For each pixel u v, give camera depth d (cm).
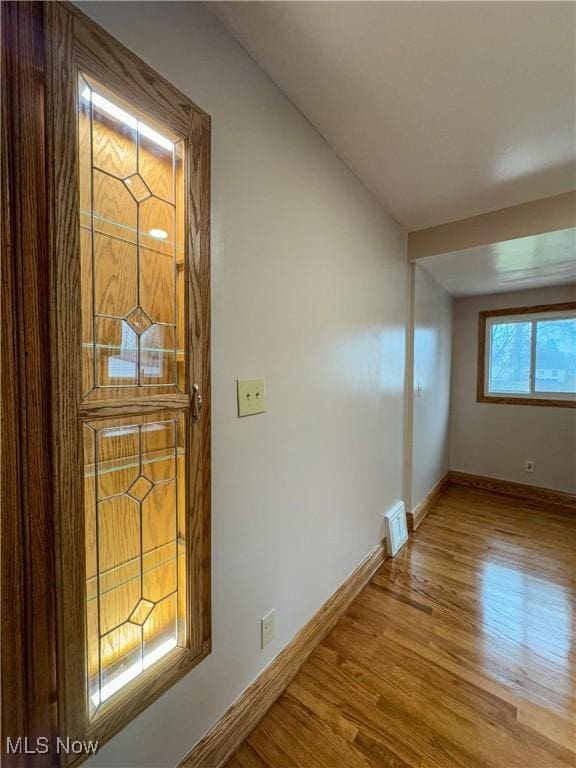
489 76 112
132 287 81
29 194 62
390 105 126
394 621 163
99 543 77
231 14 94
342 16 93
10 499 62
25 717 65
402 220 221
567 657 142
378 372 206
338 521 167
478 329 354
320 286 147
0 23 58
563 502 306
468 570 206
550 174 170
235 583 109
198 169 90
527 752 106
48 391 65
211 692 101
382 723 115
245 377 110
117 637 81
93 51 69
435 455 321
